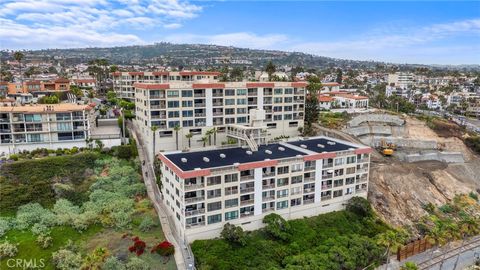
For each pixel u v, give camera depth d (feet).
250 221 224.33
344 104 515.91
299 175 237.86
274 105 357.82
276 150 263.29
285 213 237.25
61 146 302.25
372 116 445.37
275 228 218.59
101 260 184.96
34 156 280.51
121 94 500.74
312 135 385.70
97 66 602.44
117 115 408.87
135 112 381.40
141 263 183.11
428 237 233.55
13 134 289.12
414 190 299.99
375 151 379.96
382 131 423.23
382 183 298.15
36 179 254.68
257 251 204.03
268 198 229.66
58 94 480.23
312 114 405.39
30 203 237.25
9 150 287.48
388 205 276.62
